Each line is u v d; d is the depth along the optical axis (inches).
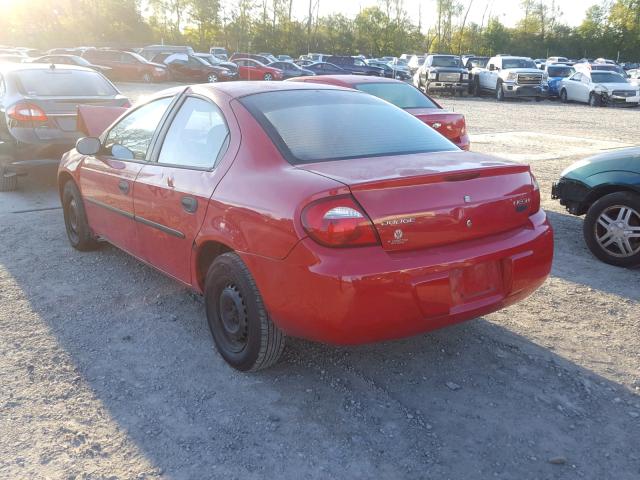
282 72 1376.7
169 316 168.9
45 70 323.0
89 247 220.7
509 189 129.6
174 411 123.4
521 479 103.2
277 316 121.4
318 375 136.9
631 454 109.6
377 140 140.7
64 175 219.5
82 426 118.0
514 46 3558.1
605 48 3567.9
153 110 172.9
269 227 118.0
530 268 130.6
